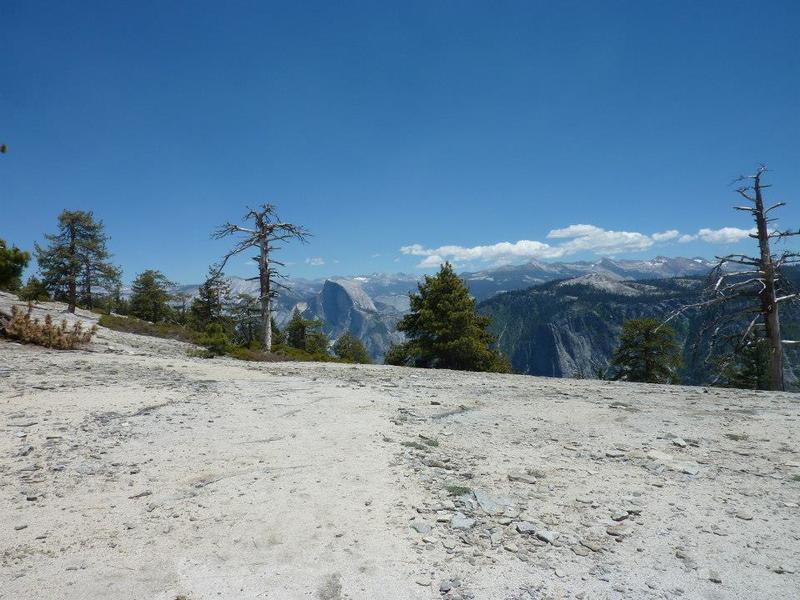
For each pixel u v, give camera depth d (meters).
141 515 4.56
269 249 30.80
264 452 6.40
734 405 10.33
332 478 5.55
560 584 3.63
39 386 9.73
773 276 21.50
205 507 4.75
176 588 3.44
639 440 7.44
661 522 4.67
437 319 32.12
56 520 4.40
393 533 4.33
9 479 5.23
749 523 4.68
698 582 3.68
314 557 3.91
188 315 71.31
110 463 5.85
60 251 42.28
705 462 6.44
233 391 10.72
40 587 3.39
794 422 8.69
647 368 36.47
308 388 11.41
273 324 50.16
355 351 75.19
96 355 17.17
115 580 3.51
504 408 9.64
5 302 35.75
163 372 13.52
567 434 7.74
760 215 21.91
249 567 3.74
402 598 3.41
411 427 7.86
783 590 3.58
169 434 7.08
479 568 3.82
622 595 3.50
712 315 23.58
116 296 51.09
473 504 4.98
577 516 4.78
